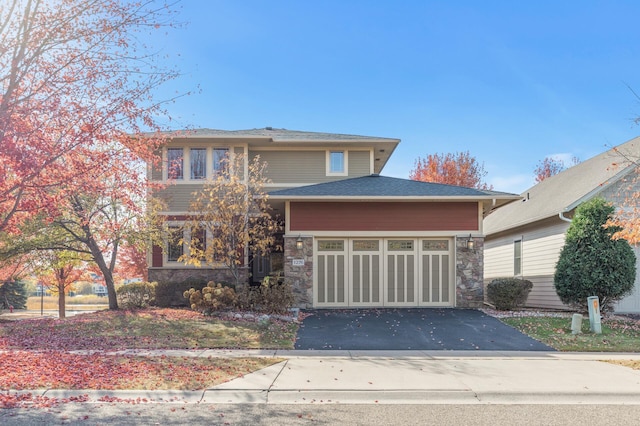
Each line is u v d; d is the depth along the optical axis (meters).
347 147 20.62
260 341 11.45
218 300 14.57
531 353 10.41
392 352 10.41
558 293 15.16
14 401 6.78
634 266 14.40
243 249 18.44
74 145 8.95
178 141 18.97
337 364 9.09
